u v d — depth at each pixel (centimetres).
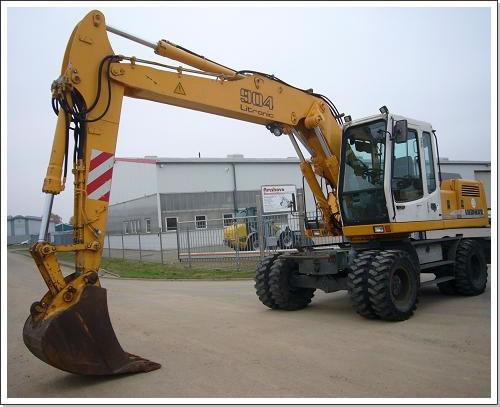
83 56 546
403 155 813
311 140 866
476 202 1014
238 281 1391
